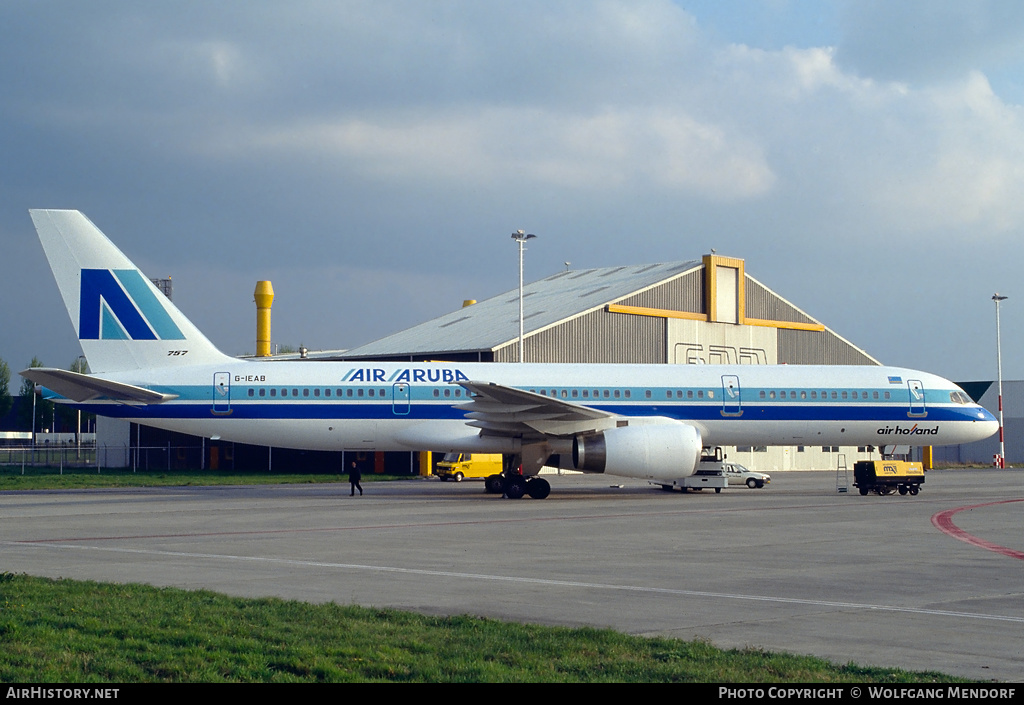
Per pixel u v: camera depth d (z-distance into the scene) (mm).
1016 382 95812
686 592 15562
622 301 65875
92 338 38250
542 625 12672
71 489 44500
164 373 38250
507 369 40312
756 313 73625
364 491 43375
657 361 67750
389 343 70625
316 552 20625
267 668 9898
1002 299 85500
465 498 38281
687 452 37250
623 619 13312
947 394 42562
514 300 77812
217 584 16172
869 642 11914
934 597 15195
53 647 10602
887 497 39688
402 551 20844
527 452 38500
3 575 15742
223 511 31625
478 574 17453
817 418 41406
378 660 10203
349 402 38719
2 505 34250
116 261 38406
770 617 13492
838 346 78750
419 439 38969
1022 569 18406
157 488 45594
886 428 41969
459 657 10391
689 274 70062
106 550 20938
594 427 38500
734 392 41062
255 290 85188
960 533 25062
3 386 144875
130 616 12375
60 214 38062
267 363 39125
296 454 67312
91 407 37844
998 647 11656
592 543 22516
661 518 29219
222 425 38344
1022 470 75688
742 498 38781
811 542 22891
